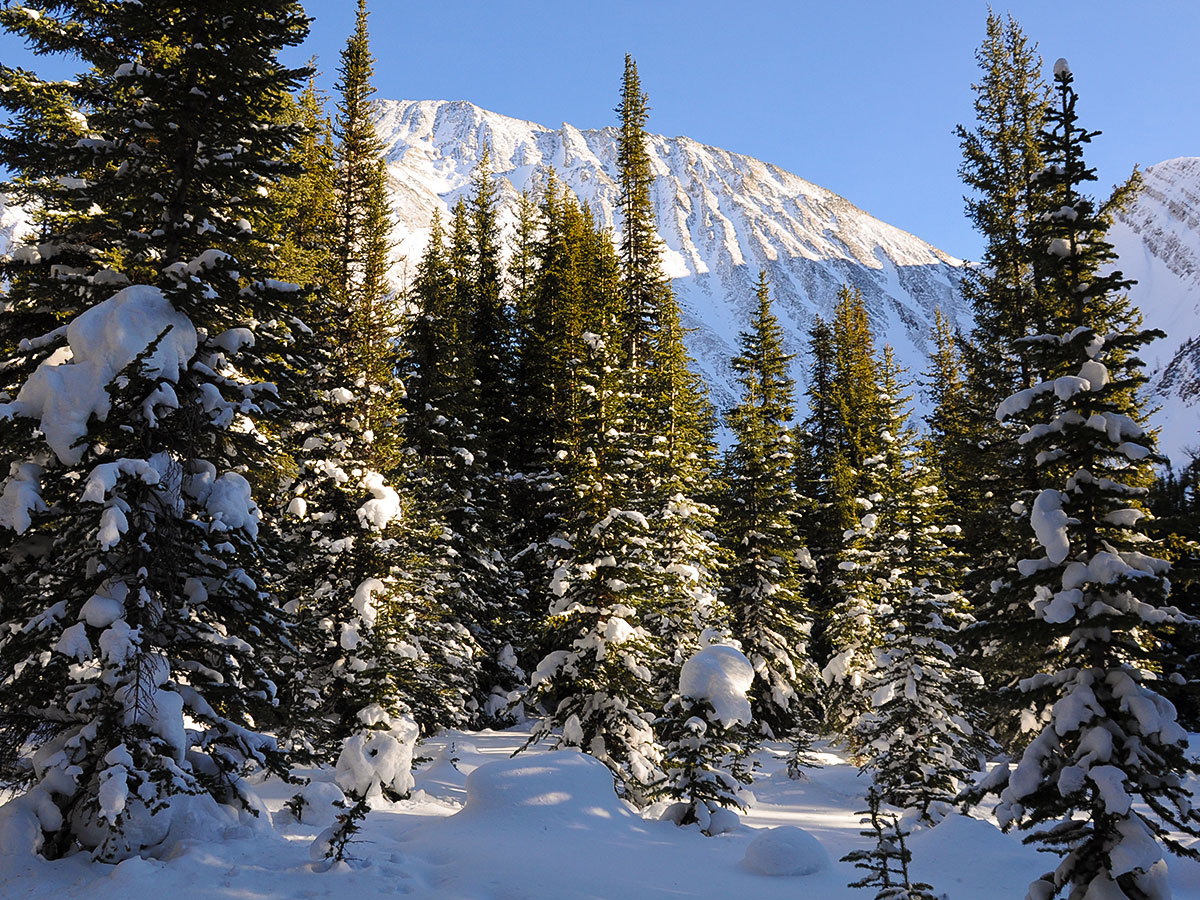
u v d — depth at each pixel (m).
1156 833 9.55
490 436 32.38
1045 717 16.88
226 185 12.54
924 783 19.42
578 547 20.94
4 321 12.50
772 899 10.59
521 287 36.91
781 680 28.38
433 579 23.16
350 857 10.24
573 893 9.83
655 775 18.81
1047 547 10.37
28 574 10.93
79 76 14.70
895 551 23.30
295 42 12.91
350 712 17.91
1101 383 10.80
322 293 13.92
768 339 31.83
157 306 11.27
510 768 14.22
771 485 30.39
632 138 32.81
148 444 11.12
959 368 34.41
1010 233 23.36
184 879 9.07
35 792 10.21
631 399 25.67
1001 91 24.66
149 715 10.45
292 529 18.84
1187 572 10.64
